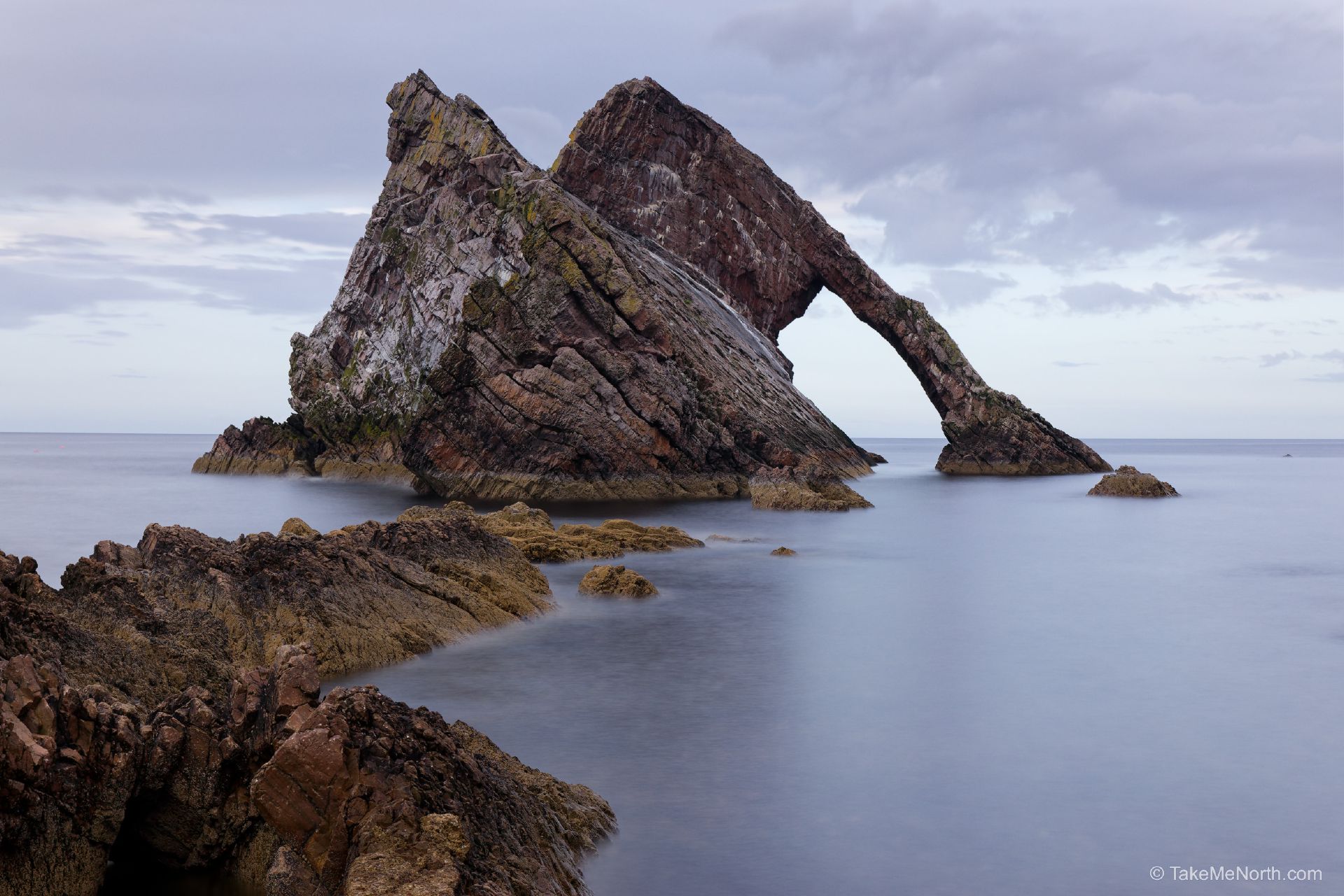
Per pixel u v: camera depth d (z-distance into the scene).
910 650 28.95
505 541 35.06
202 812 14.53
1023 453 121.69
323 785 13.02
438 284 85.38
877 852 15.74
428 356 86.31
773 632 30.97
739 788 18.23
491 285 79.69
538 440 76.38
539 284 78.81
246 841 14.53
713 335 96.88
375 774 13.11
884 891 14.53
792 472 76.62
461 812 13.15
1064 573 44.53
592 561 43.59
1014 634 31.44
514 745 20.28
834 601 36.66
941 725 21.98
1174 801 17.84
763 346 108.25
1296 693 24.72
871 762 19.64
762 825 16.64
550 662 26.58
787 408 99.31
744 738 20.95
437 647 26.75
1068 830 16.64
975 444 122.69
